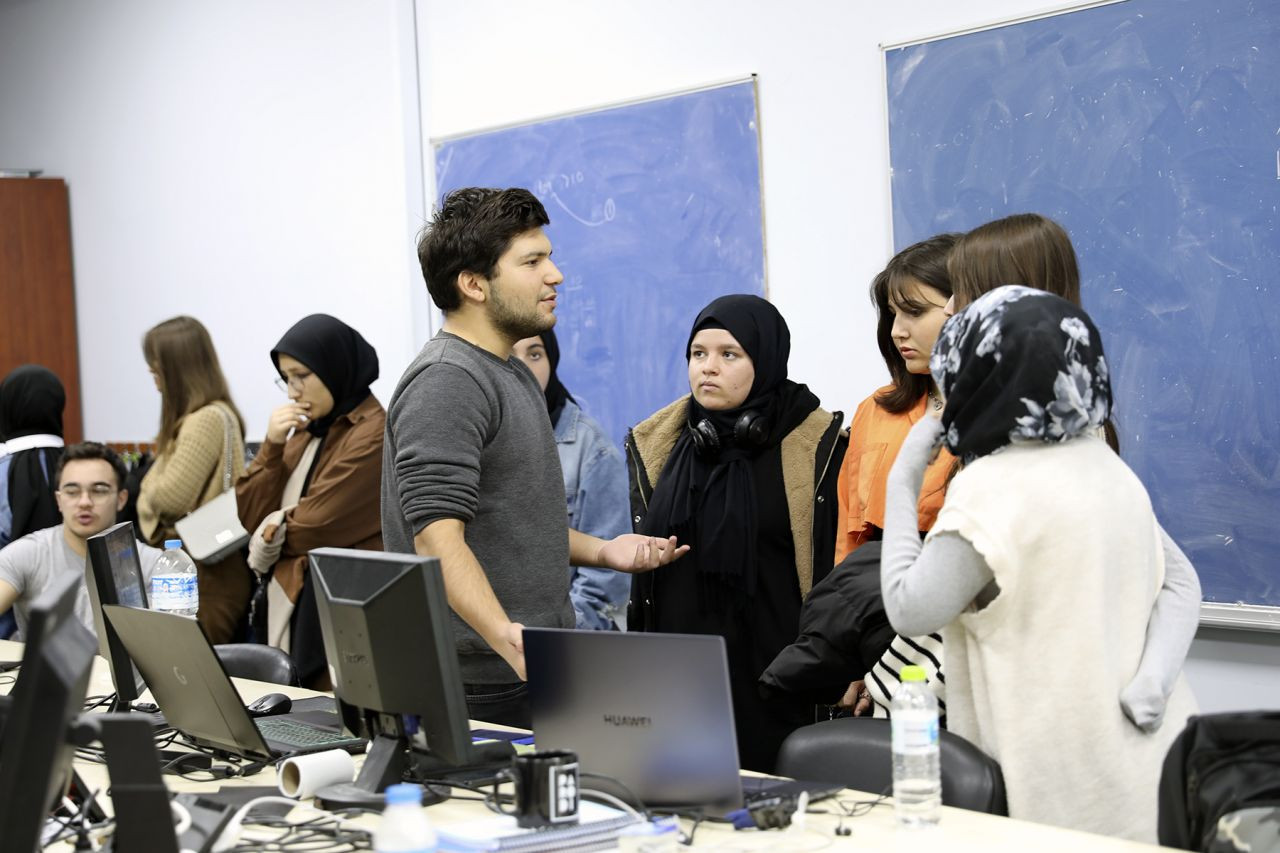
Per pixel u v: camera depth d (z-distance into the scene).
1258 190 2.97
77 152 6.48
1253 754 1.47
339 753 1.99
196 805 1.79
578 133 4.40
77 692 1.34
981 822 1.71
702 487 2.87
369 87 5.10
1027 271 2.05
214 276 5.83
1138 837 1.79
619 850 1.64
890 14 3.61
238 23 5.61
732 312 2.87
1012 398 1.78
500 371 2.40
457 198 2.42
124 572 2.53
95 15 6.29
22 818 1.22
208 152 5.80
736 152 3.98
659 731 1.75
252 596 3.84
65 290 6.54
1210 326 3.05
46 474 4.46
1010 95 3.35
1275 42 2.93
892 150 3.58
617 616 3.24
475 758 1.99
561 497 2.52
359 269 5.20
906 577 1.83
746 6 3.95
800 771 2.05
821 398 3.85
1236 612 3.04
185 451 4.05
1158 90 3.11
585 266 4.41
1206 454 3.07
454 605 2.17
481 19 4.72
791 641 2.79
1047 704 1.80
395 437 2.34
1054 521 1.78
